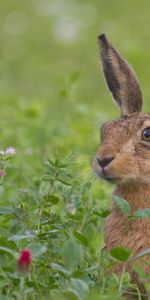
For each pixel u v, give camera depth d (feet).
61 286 34.42
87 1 107.96
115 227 39.32
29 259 31.14
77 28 94.99
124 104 44.09
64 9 103.14
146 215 35.73
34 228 38.47
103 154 39.40
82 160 49.85
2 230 39.81
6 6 108.17
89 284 35.01
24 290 33.04
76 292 31.96
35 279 35.01
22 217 38.68
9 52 85.61
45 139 56.03
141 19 102.01
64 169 38.52
